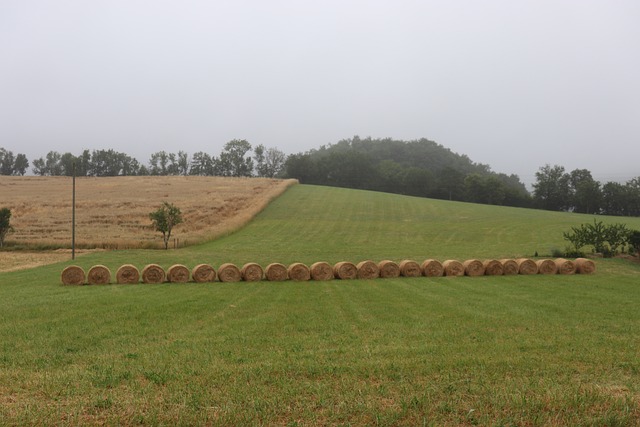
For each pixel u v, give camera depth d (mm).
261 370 7414
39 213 51281
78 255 32625
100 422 5590
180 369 7484
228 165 142500
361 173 123812
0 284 19109
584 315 12383
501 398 6309
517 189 109188
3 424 5453
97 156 137500
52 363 7828
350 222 51031
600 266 25766
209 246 37812
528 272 23344
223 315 12164
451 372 7418
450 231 45906
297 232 44938
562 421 5715
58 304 13586
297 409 5934
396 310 13055
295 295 16078
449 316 12148
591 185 98250
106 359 8047
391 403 6168
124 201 58781
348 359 8070
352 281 20641
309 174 125188
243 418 5664
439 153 165375
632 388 6812
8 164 138000
